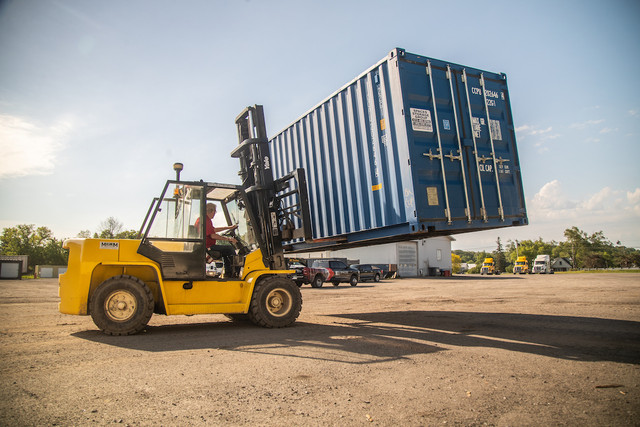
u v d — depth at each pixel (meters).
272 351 4.71
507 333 6.15
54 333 6.00
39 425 2.49
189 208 6.57
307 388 3.29
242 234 7.39
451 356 4.50
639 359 4.40
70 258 5.98
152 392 3.15
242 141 8.00
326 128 8.89
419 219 6.39
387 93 7.02
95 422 2.54
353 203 7.97
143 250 6.12
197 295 6.43
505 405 2.93
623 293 13.87
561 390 3.29
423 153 6.66
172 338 5.59
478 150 7.37
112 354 4.52
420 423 2.58
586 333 6.12
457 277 40.22
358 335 5.91
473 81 7.59
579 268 89.38
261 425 2.53
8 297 14.64
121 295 5.82
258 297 6.59
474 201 7.12
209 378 3.55
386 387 3.33
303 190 7.10
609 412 2.81
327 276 22.52
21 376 3.60
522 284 22.80
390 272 37.00
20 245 74.88
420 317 8.30
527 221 7.75
